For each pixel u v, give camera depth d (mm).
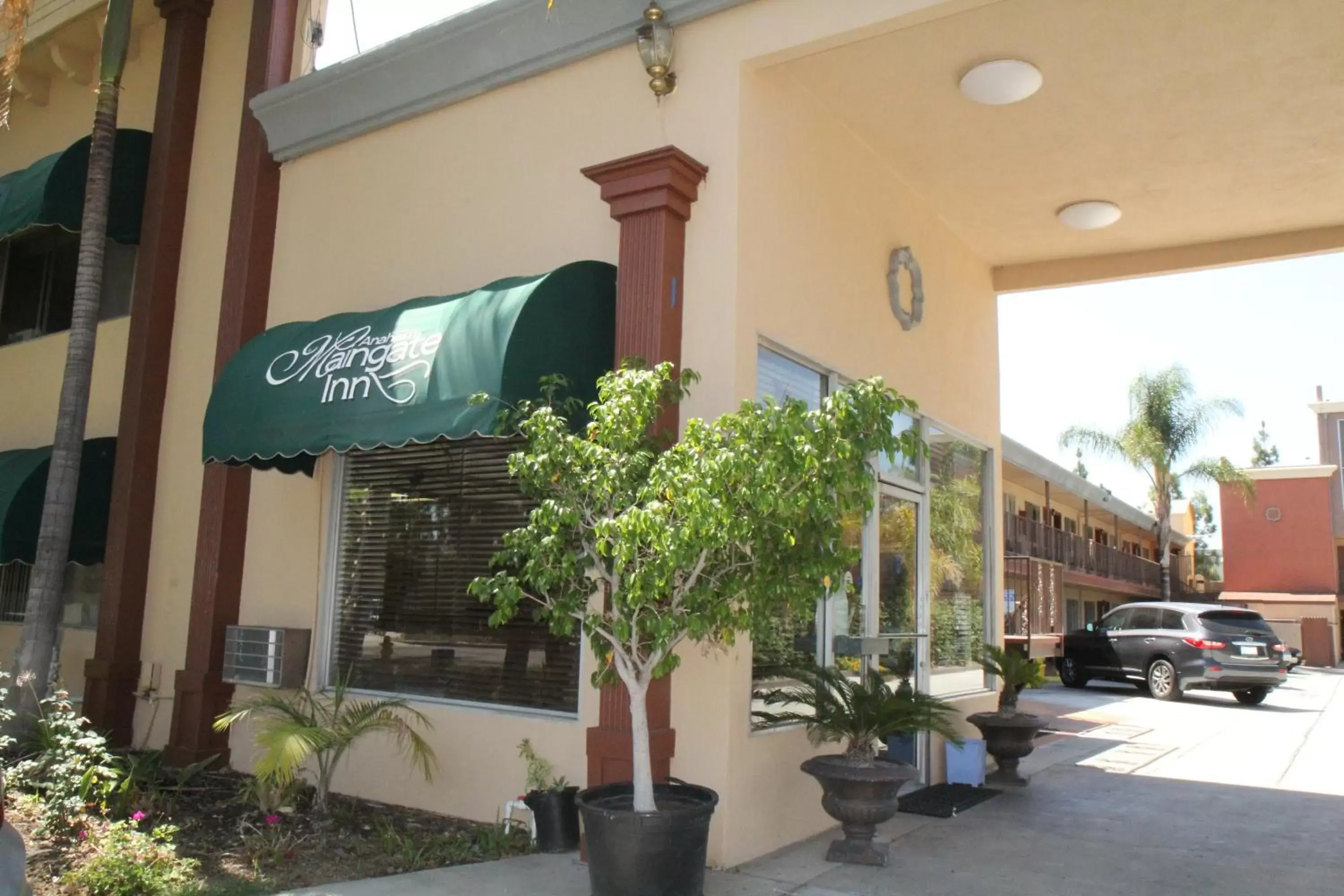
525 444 7656
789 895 5746
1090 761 10906
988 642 10555
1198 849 7074
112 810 7082
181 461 9977
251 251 9555
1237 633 18516
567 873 6051
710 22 7125
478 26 8039
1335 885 6301
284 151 9633
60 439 8648
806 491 5109
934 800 8508
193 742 8859
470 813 7348
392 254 8742
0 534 9672
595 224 7496
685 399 6680
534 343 6457
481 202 8211
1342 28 6793
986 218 10039
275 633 8406
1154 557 45312
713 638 5695
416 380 6656
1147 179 9102
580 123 7715
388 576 8312
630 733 6312
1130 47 7059
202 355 10023
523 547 5570
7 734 7508
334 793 8094
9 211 10375
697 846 5438
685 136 7102
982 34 6918
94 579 10930
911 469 9180
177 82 10625
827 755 7016
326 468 8750
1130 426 32312
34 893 5375
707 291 6766
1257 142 8375
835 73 7406
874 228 8633
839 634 7895
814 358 7551
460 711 7527
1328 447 38375
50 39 11875
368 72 8758
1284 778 10008
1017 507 29234
